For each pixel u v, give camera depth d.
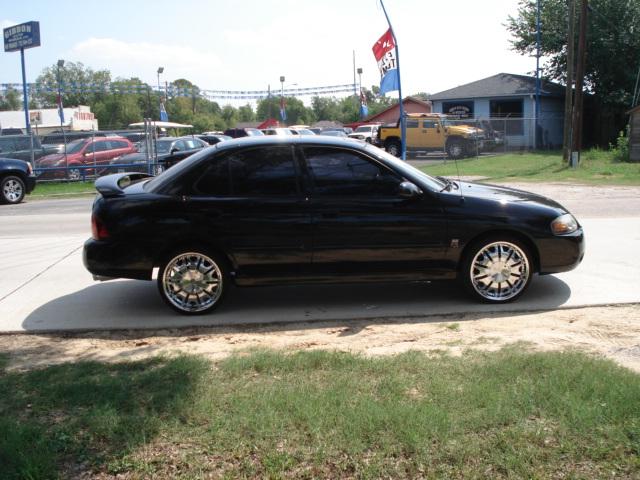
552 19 39.62
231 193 6.16
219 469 3.09
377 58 21.80
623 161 27.36
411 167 6.61
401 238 6.18
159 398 3.81
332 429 3.37
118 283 7.61
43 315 6.32
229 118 122.75
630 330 5.37
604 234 9.86
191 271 6.20
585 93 40.38
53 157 24.14
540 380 3.94
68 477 3.05
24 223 13.21
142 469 3.09
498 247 6.30
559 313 6.00
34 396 3.96
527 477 2.98
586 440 3.25
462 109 41.84
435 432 3.30
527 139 36.97
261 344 5.28
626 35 36.62
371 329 5.68
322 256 6.17
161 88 50.81
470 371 4.17
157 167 24.64
